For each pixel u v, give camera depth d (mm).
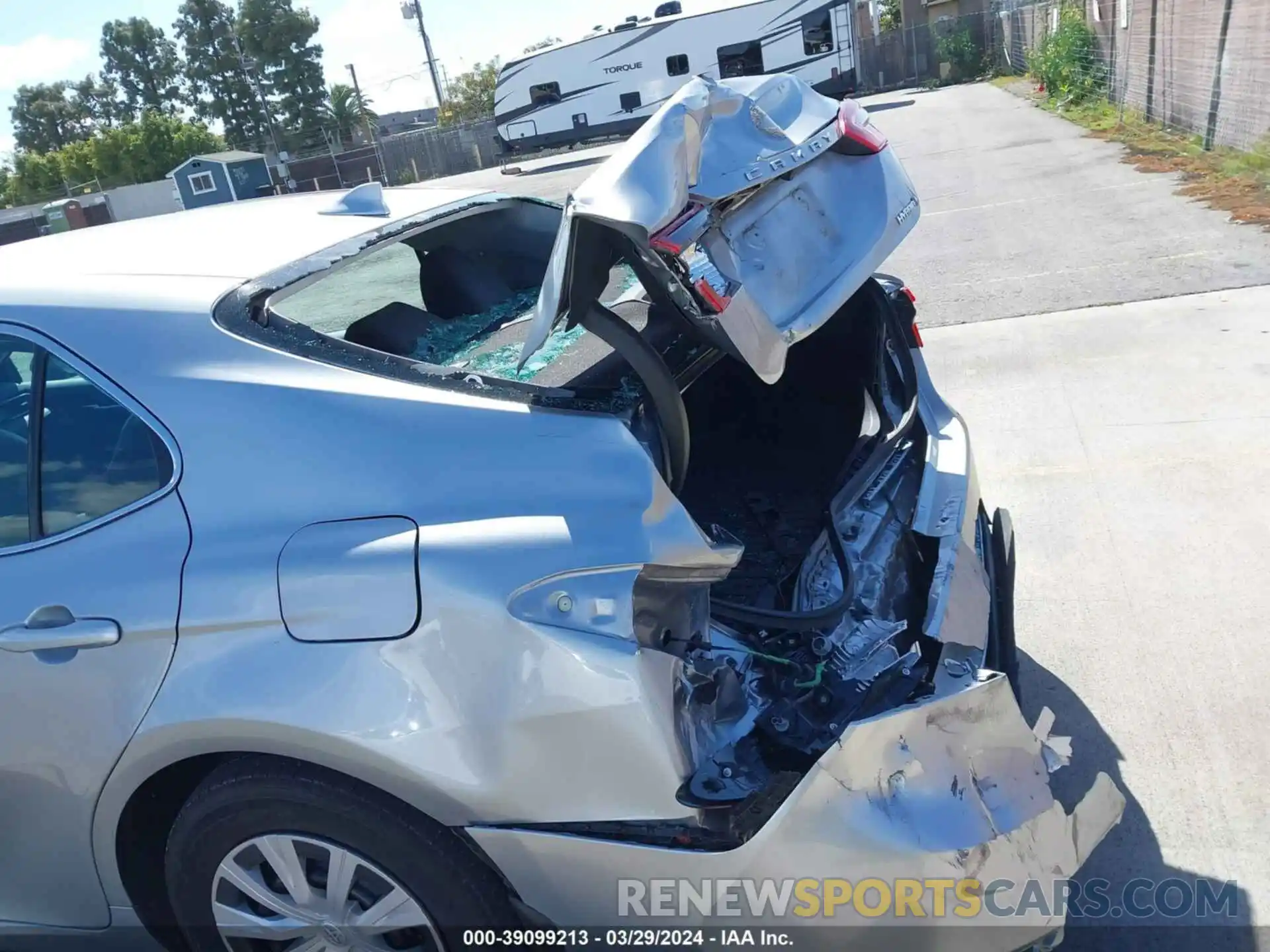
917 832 1802
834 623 2113
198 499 2055
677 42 25844
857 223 2283
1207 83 11586
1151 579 3736
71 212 39750
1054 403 5406
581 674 1796
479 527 1889
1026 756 1996
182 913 2193
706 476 3094
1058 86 20016
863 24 34625
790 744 1913
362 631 1873
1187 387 5297
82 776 2092
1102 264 7754
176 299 2246
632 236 1875
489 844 1890
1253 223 8055
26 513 2205
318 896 2031
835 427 3143
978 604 2395
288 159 41344
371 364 2117
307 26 68375
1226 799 2699
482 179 27594
